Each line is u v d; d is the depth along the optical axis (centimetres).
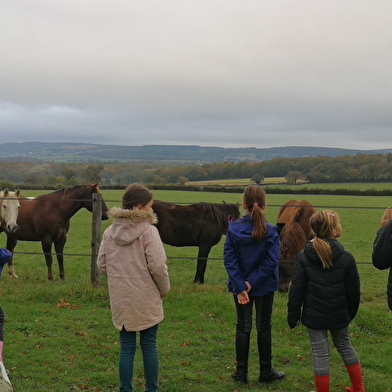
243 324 397
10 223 832
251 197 389
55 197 899
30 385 393
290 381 408
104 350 475
